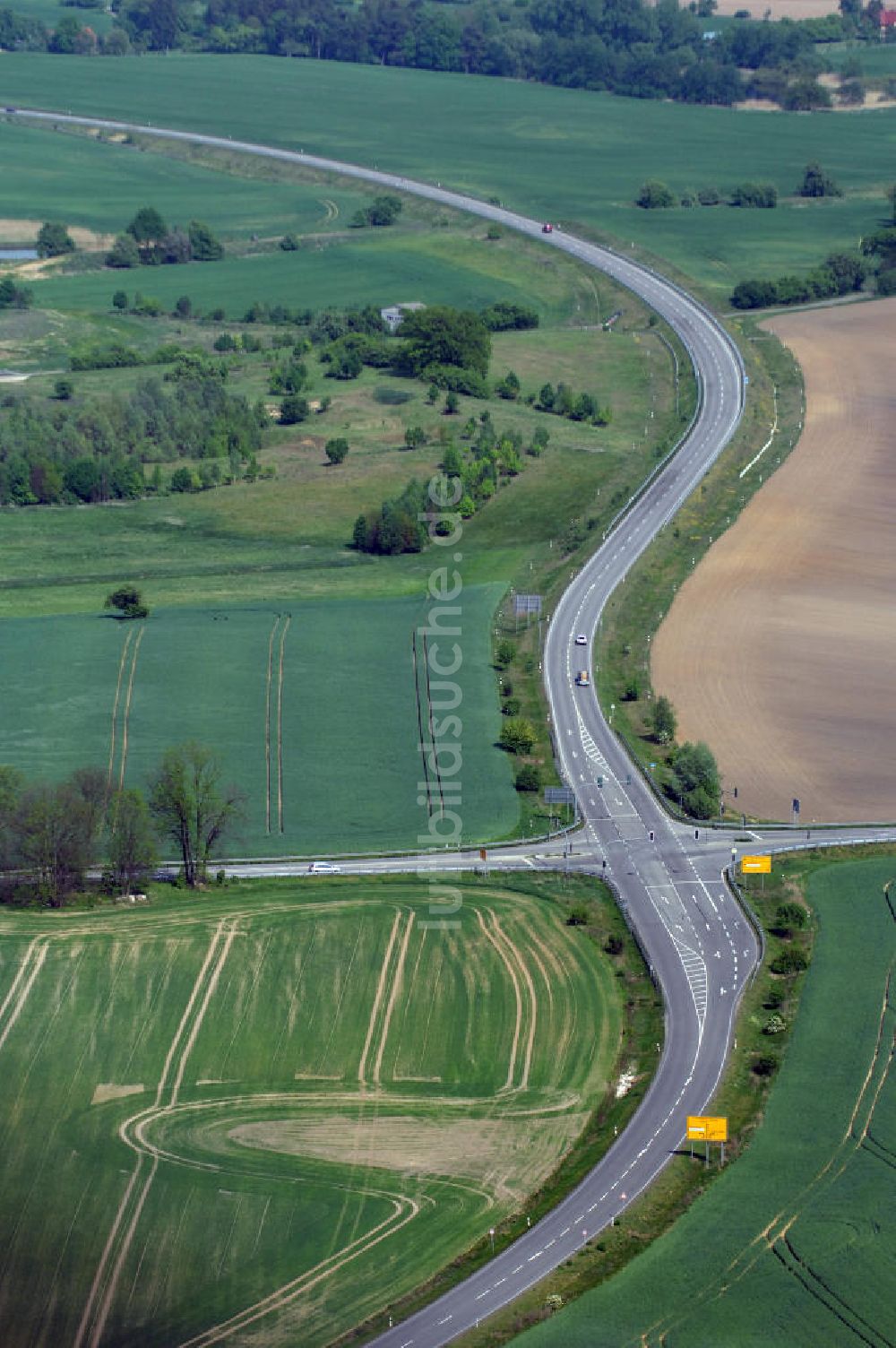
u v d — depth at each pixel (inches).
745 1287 6875.0
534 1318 6761.8
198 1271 7037.4
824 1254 7012.8
